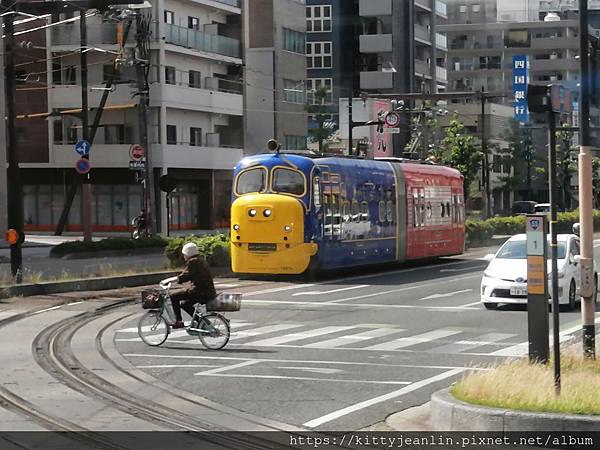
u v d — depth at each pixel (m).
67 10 39.34
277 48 87.81
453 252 50.78
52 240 68.06
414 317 26.61
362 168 41.25
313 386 16.30
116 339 22.22
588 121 16.22
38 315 26.52
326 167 38.16
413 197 45.88
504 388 13.04
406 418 13.71
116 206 78.56
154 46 75.12
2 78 67.81
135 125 76.81
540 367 14.59
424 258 49.81
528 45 75.00
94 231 79.12
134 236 58.59
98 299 30.95
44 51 76.81
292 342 21.80
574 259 29.31
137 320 25.66
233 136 85.31
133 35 73.00
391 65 96.12
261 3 87.25
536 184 116.19
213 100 80.75
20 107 78.69
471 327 24.45
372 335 22.98
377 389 16.02
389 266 47.50
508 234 70.12
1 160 67.94
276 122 87.69
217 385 16.41
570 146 91.25
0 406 14.40
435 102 97.81
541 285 15.05
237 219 37.47
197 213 82.50
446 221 49.88
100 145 76.88
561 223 73.12
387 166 43.97
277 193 37.09
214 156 80.88
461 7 108.81
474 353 20.09
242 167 37.81
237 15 85.56
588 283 16.30
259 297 32.03
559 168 90.12
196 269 20.69
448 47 109.81
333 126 97.44
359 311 28.06
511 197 116.19
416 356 19.70
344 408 14.45
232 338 22.45
